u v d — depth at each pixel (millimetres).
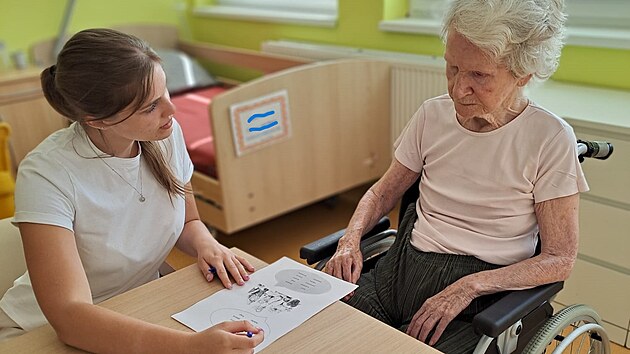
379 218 1532
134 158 1188
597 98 2148
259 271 1193
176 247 1386
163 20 4312
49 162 1107
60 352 967
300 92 2680
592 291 2037
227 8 4238
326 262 1426
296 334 982
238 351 903
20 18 3730
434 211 1415
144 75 1035
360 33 3229
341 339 963
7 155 2592
